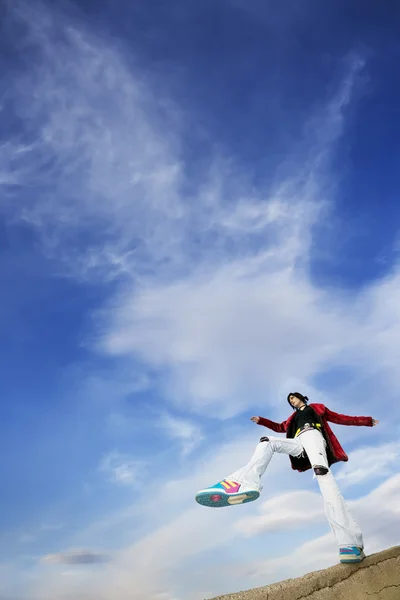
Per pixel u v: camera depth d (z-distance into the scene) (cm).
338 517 542
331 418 641
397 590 545
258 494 547
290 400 659
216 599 390
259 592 412
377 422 634
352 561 526
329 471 575
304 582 455
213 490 536
